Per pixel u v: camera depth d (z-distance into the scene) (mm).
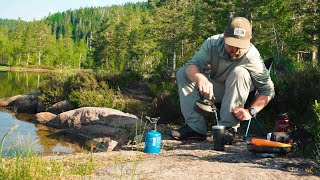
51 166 4535
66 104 15070
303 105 7770
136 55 78438
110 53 85750
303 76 8391
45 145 8594
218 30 42750
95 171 4398
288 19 40219
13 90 27000
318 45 33812
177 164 4574
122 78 17547
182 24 59031
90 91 14773
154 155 5477
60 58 110125
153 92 15305
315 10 36219
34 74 65625
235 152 5473
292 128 7293
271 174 4113
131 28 85438
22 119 13344
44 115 12602
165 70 19953
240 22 5699
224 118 6051
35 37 105625
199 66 6211
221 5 41938
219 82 6445
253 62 6012
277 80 8484
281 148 4891
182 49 59688
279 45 40281
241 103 6031
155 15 63969
